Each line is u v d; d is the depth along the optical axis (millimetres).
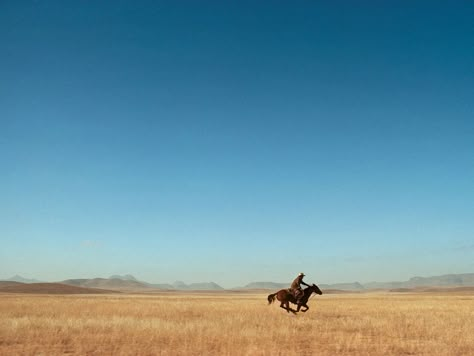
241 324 24078
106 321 24750
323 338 19266
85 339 18578
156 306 42906
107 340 18344
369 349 16547
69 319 25219
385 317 29891
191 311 35469
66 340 18562
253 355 14883
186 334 19406
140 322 23984
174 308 39188
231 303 56625
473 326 23766
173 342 17891
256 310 37375
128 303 52031
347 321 26297
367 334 21156
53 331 20531
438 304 54812
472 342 18188
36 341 18156
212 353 15430
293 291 29453
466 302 64125
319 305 50031
